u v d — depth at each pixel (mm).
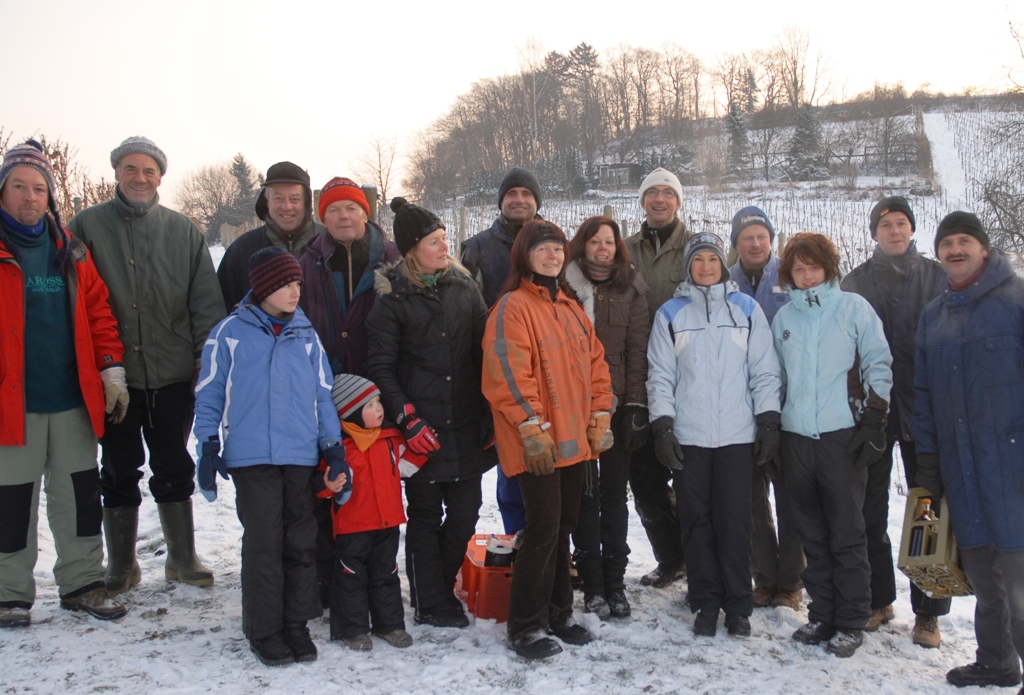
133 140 3678
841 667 3271
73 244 3467
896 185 33688
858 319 3496
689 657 3311
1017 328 3082
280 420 3197
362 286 3688
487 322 3367
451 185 48938
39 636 3184
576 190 40719
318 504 3654
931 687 3141
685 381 3631
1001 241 12414
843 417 3459
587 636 3422
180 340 3826
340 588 3340
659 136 62250
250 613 3113
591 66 72188
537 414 3172
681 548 4137
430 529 3561
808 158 43812
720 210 29766
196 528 4844
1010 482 3062
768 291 3967
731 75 76625
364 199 3688
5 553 3281
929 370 3334
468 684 3004
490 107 58812
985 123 42625
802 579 3660
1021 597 3029
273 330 3295
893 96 57844
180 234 3840
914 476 3600
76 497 3459
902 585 4293
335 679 2994
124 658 3057
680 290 3770
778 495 3893
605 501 3750
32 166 3268
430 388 3451
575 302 3516
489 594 3643
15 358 3246
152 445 3867
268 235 3977
